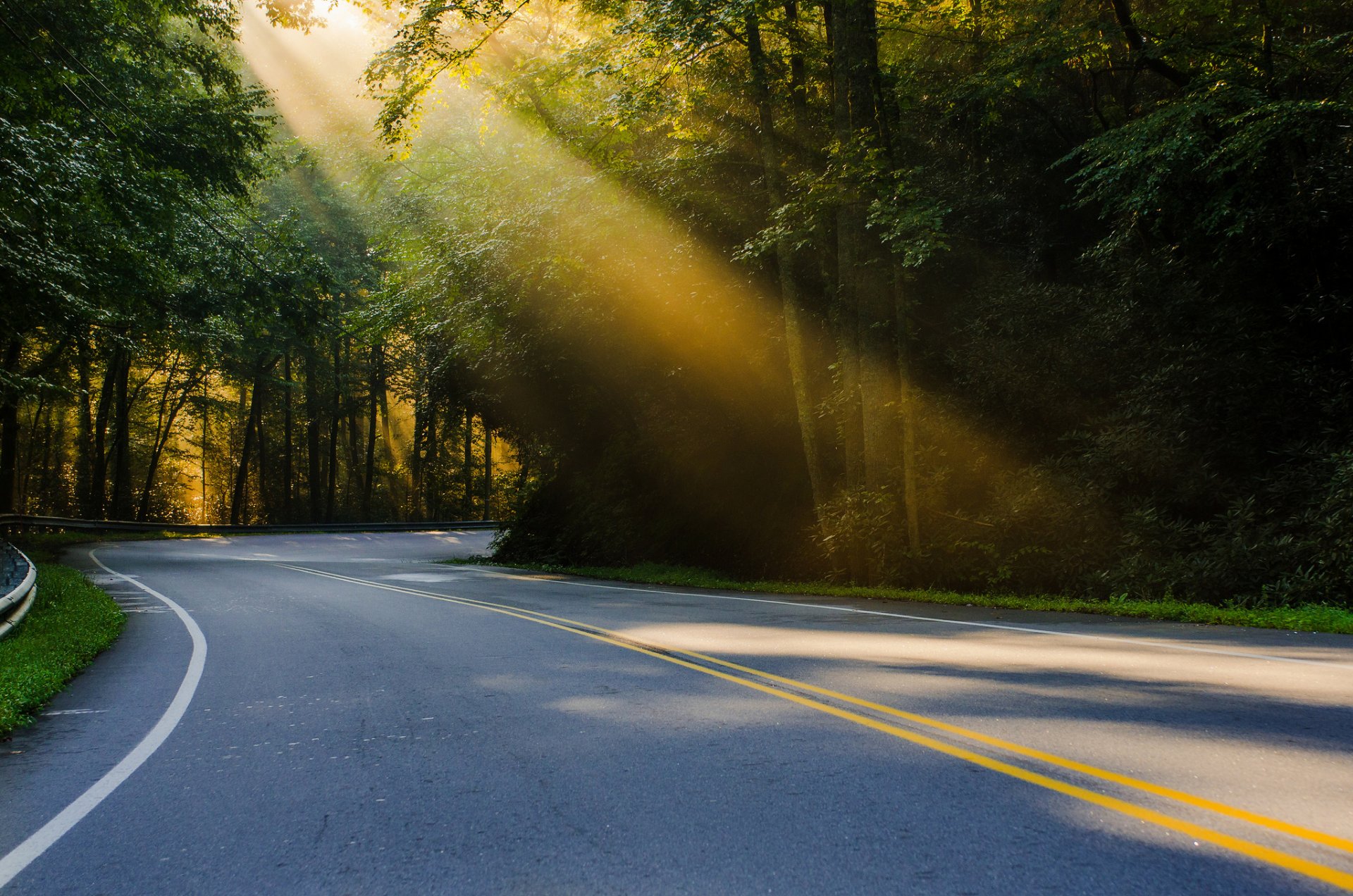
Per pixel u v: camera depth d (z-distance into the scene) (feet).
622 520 87.56
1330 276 47.73
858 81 55.57
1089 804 13.24
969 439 57.00
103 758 17.88
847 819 13.01
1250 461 47.26
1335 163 46.16
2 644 29.84
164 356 140.36
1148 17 54.34
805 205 54.49
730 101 64.13
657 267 65.72
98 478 144.97
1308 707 19.12
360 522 181.47
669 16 50.72
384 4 62.18
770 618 39.11
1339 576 38.96
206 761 17.46
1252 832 11.98
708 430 77.87
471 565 88.63
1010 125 64.59
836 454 66.90
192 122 74.28
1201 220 48.85
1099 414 53.26
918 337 61.87
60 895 11.19
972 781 14.53
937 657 26.96
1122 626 34.68
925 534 55.62
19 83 59.77
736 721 19.17
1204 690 21.08
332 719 20.81
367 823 13.60
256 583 61.82
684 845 12.22
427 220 79.71
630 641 31.86
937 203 51.16
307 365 170.91
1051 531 49.83
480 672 26.37
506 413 101.24
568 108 67.10
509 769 16.22
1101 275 58.18
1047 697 20.63
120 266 70.85
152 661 30.19
